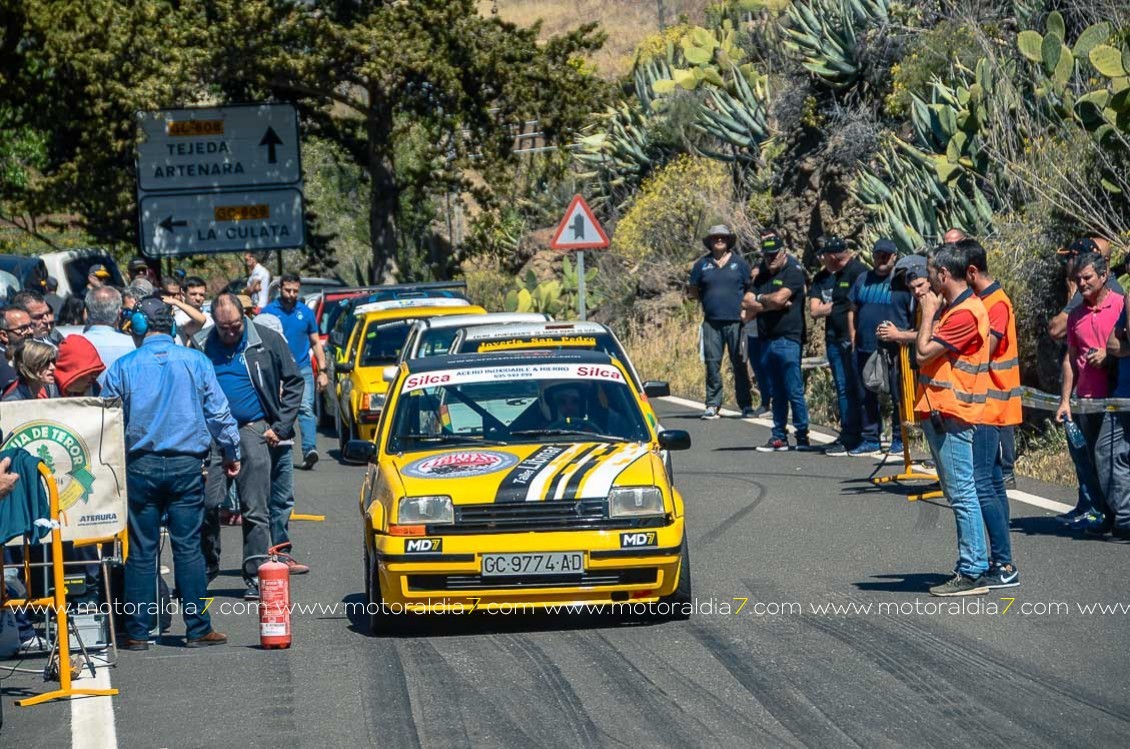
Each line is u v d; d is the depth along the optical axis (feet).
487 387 116.88
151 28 386.32
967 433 107.76
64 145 412.57
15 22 391.24
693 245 324.39
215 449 123.13
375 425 209.05
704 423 222.69
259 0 382.63
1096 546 123.85
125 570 106.01
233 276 517.14
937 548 126.31
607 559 100.22
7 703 91.40
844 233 268.82
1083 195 186.50
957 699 82.74
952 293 107.96
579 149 425.28
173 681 95.09
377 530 102.42
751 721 80.28
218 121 373.40
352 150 456.86
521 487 101.55
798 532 136.56
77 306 196.13
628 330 319.27
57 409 98.27
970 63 256.93
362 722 83.20
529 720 82.23
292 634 107.04
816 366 229.86
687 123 363.97
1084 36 198.08
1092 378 126.31
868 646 95.04
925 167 233.96
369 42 385.50
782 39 360.07
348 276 539.70
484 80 406.62
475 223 425.69
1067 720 78.38
